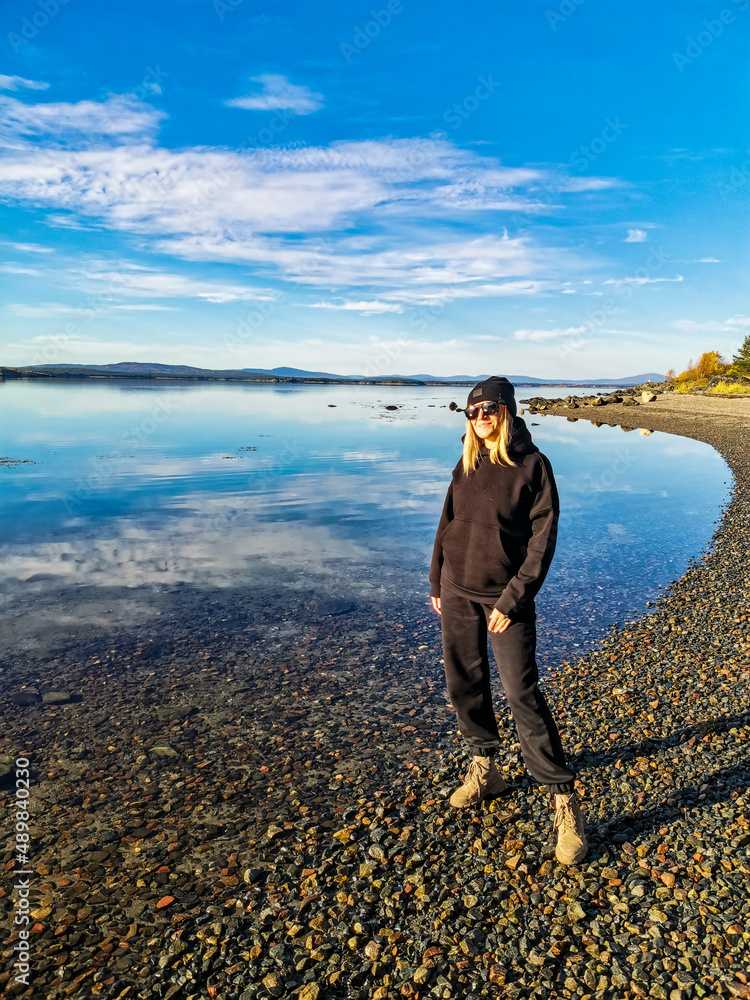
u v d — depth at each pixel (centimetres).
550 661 593
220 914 280
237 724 469
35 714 479
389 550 1011
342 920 273
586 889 286
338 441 3100
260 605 739
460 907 277
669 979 232
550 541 300
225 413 5169
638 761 399
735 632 638
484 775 353
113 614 698
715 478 1883
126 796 377
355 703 505
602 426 4231
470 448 322
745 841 312
